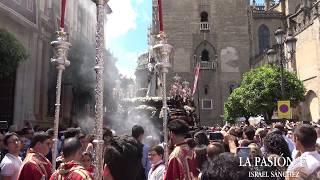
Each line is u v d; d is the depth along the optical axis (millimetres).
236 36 49000
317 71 37812
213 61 48344
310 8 41250
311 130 4883
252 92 37188
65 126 24812
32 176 5598
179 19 48906
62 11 6914
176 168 5660
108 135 8469
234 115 41156
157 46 7176
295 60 43406
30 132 10547
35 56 24547
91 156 6977
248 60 48625
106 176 3975
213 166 2891
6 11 20219
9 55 17234
